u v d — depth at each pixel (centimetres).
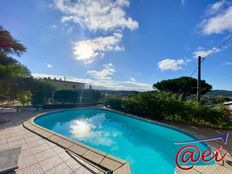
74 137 1070
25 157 530
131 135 1139
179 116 1330
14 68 1539
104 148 885
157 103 1477
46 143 667
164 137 1091
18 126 948
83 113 1994
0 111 1399
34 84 1912
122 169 461
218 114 1173
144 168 652
